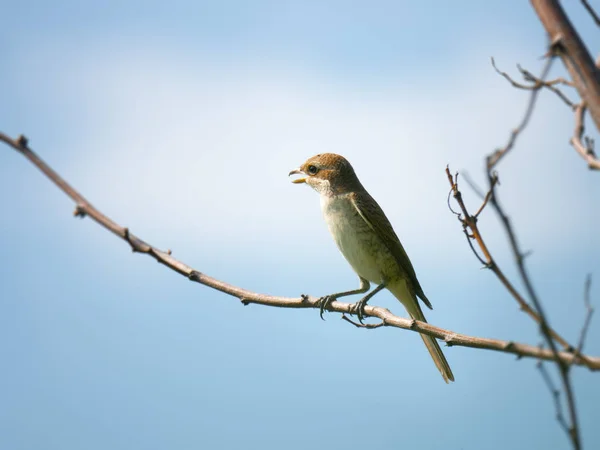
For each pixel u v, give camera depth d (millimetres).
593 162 5301
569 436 4129
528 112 4492
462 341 7691
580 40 4828
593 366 4789
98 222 7312
